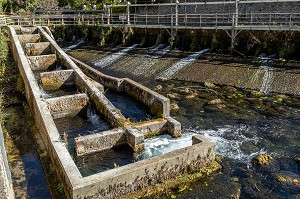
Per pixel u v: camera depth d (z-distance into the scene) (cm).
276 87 1669
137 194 872
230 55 2091
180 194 884
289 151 1116
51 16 3341
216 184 930
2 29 2831
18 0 4253
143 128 1191
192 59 2152
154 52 2434
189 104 1573
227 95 1653
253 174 980
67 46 3172
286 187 918
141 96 1525
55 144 992
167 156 923
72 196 790
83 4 3816
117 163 1048
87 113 1480
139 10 3253
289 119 1364
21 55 1925
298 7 2141
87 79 1633
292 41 1919
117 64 2358
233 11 2508
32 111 1474
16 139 1255
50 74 1727
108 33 2964
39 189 941
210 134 1253
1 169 635
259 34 2047
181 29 2411
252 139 1206
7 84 1889
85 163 1046
